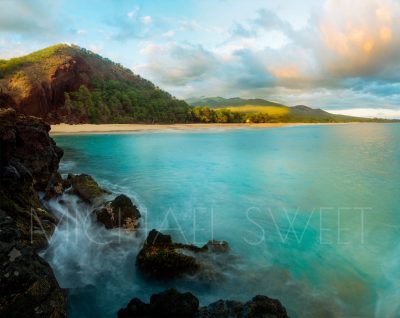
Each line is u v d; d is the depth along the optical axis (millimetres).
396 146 38469
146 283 6859
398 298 6391
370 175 19422
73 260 7496
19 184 8562
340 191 15336
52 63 77562
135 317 5184
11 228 5645
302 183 17219
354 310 6055
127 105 90438
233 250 8508
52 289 4957
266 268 7590
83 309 5984
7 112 10930
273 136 59281
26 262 4980
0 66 69062
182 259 7043
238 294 6516
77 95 77375
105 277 7039
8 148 10023
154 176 19203
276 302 5332
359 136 60219
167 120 95250
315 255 8312
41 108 64938
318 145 40125
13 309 4309
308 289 6711
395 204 13023
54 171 13156
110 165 23062
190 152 31656
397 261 7965
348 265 7797
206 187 16250
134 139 45844
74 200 11484
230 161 25656
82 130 58531
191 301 5266
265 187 16312
